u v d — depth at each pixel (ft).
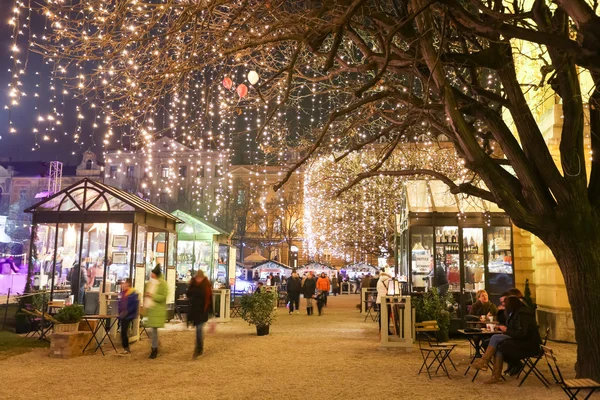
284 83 31.50
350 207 115.96
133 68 25.12
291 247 175.63
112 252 53.62
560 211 26.55
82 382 26.84
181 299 58.80
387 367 31.17
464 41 30.37
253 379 27.63
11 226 218.18
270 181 188.55
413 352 36.94
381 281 49.93
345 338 44.39
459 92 29.43
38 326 43.29
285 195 183.52
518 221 26.96
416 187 53.93
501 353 27.02
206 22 22.89
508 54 28.66
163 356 34.86
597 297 25.81
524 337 26.73
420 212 51.24
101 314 40.37
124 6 22.36
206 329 50.26
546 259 46.14
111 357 34.37
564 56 24.44
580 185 26.48
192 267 70.18
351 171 108.78
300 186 183.62
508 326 27.63
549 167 26.73
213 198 193.16
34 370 29.91
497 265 49.78
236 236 185.26
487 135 33.47
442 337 42.96
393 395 24.14
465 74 36.81
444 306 44.86
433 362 30.60
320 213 129.59
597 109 27.78
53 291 47.32
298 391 24.86
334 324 56.95
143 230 56.65
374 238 119.75
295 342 41.78
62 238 53.83
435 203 51.88
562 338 42.60
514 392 24.82
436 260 51.37
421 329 32.99
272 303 47.44
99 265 54.44
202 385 26.16
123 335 35.50
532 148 27.17
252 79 23.57
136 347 38.60
